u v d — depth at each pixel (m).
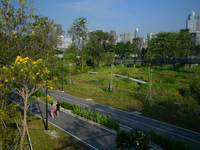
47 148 12.28
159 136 12.88
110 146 12.73
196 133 15.54
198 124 17.59
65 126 16.58
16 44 15.02
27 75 10.63
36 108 22.36
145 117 19.89
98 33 84.31
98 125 16.84
